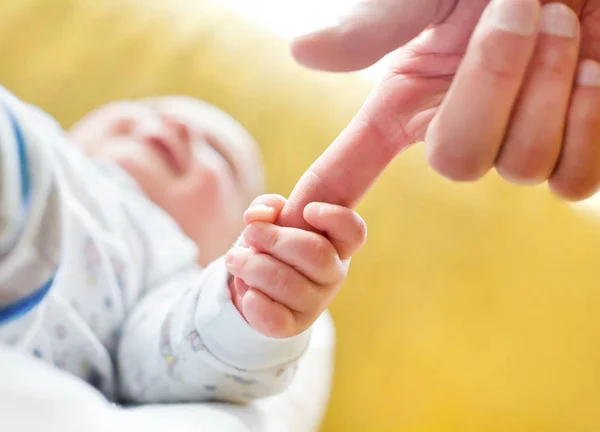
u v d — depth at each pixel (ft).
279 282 1.11
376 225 2.27
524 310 2.11
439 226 2.28
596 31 0.99
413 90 1.04
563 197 0.97
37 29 2.47
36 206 1.26
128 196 1.85
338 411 1.95
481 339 2.07
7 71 2.35
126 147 2.05
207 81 2.53
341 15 0.99
